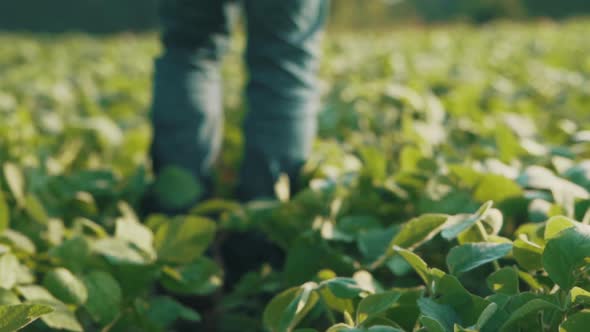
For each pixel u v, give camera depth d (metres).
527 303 0.91
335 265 1.39
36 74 4.66
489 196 1.49
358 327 1.01
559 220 1.00
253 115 1.88
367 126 2.75
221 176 2.41
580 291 0.93
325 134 2.62
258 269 1.88
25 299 1.25
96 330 1.34
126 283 1.28
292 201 1.59
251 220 1.68
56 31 35.53
